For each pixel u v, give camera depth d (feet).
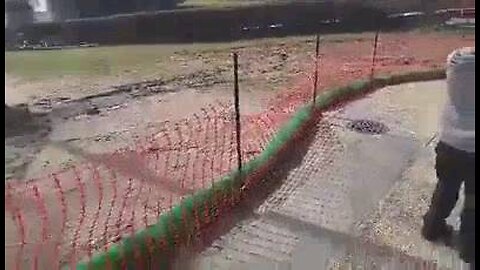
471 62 10.06
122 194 14.26
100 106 23.34
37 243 11.65
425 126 20.15
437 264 10.61
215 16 42.93
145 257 10.60
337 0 45.75
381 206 13.37
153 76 29.60
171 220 11.82
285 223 12.52
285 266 10.79
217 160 16.61
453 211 11.37
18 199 13.78
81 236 12.01
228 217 12.62
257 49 37.86
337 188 14.58
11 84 25.98
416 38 39.63
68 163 16.70
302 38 41.57
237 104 15.74
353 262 10.83
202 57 35.04
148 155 17.37
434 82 27.94
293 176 15.34
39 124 20.33
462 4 44.60
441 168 10.93
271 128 19.71
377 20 44.65
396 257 10.98
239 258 11.03
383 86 27.25
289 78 29.01
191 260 10.85
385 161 16.47
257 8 44.21
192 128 20.33
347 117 21.59
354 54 35.47
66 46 36.27
